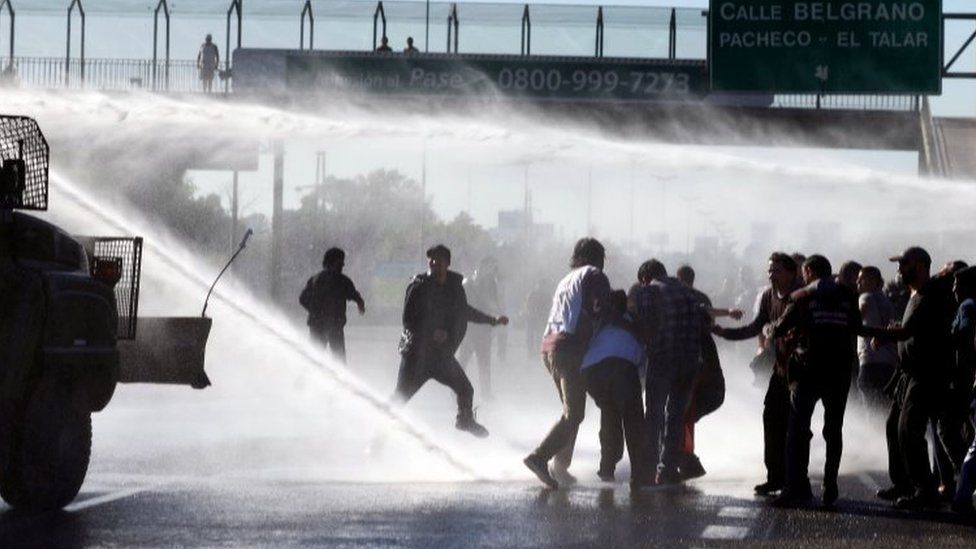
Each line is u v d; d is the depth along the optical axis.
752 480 23.09
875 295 25.70
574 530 17.80
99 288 18.11
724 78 62.31
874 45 61.81
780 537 17.67
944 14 61.78
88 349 17.88
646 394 22.22
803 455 20.41
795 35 62.09
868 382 25.80
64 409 18.19
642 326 21.84
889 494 21.16
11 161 17.62
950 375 20.38
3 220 17.50
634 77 68.69
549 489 21.36
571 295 21.75
